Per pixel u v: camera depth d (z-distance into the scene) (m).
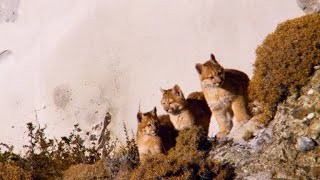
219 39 70.12
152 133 31.61
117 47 74.19
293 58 30.28
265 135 30.27
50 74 75.62
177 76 69.06
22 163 39.84
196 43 70.88
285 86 30.39
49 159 40.09
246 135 30.98
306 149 28.03
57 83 73.56
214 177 29.91
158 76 69.94
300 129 28.61
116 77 71.00
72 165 38.28
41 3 86.06
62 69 75.06
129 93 69.31
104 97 69.12
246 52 68.00
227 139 31.58
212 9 72.19
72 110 68.56
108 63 72.81
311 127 28.33
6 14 88.00
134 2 77.75
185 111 31.94
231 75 31.45
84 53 75.88
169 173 30.12
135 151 35.75
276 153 29.22
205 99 33.16
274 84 30.53
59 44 78.12
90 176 35.78
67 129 65.88
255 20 69.62
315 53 30.19
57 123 67.81
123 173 33.56
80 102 69.56
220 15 71.44
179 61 70.38
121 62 72.50
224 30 70.50
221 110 31.45
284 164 28.64
